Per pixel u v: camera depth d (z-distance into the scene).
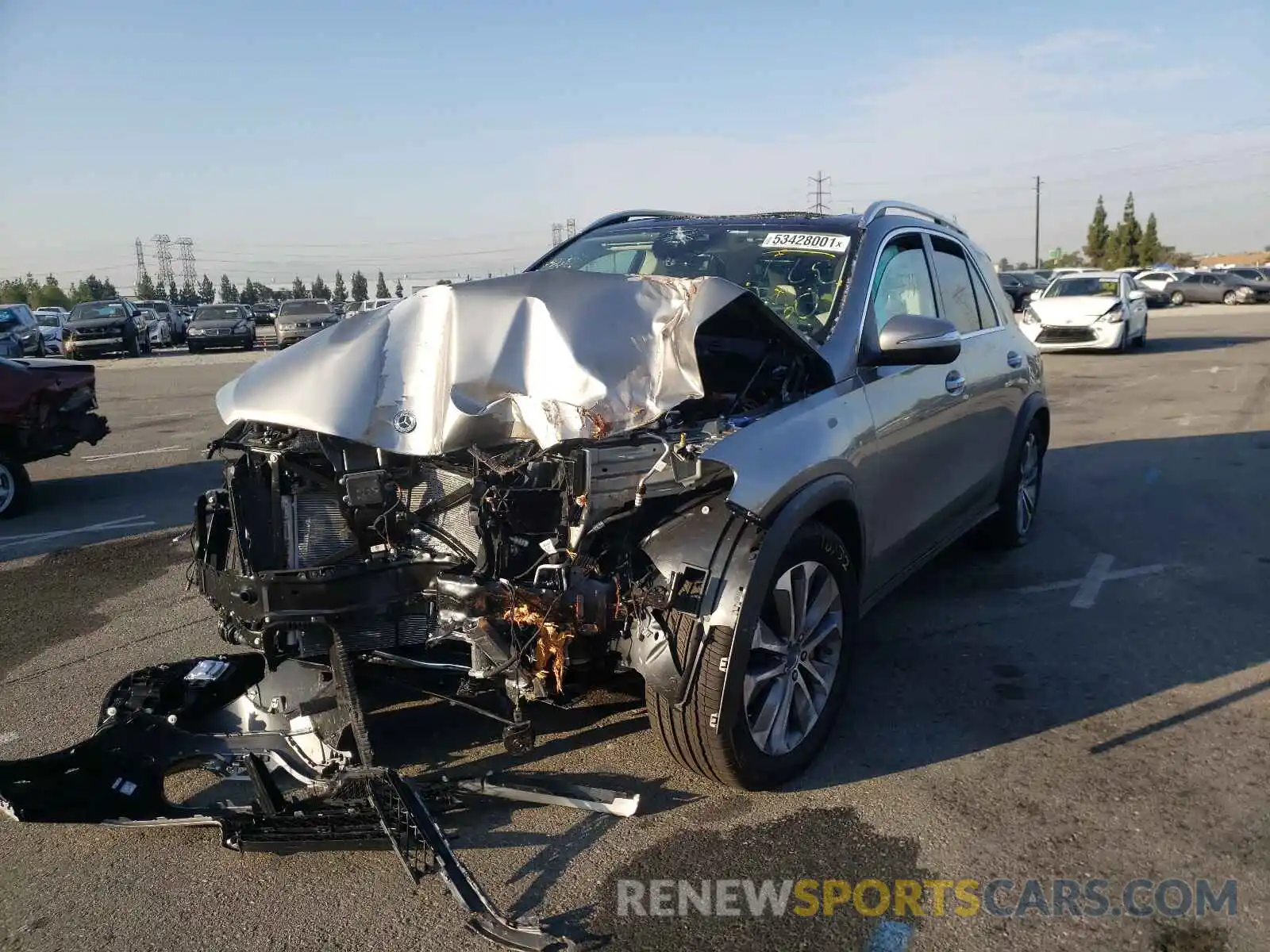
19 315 27.22
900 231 4.78
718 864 3.08
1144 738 3.84
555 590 3.05
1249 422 11.41
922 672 4.48
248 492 3.30
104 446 11.80
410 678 3.42
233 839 3.07
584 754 3.76
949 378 4.73
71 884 3.07
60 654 5.00
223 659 3.80
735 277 4.45
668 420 3.41
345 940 2.77
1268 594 5.46
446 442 3.14
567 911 2.87
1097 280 20.48
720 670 3.12
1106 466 9.07
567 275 3.58
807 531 3.46
